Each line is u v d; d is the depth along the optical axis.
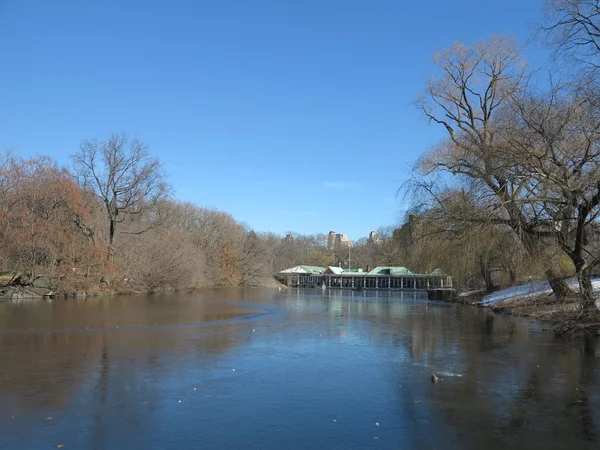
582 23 19.11
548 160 19.97
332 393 11.41
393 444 8.20
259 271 107.75
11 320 26.02
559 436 8.62
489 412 9.99
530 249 25.36
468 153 26.48
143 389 11.59
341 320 28.91
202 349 17.36
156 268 62.19
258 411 9.95
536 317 26.47
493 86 33.09
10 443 8.04
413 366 14.56
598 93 18.23
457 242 29.66
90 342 18.66
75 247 46.94
